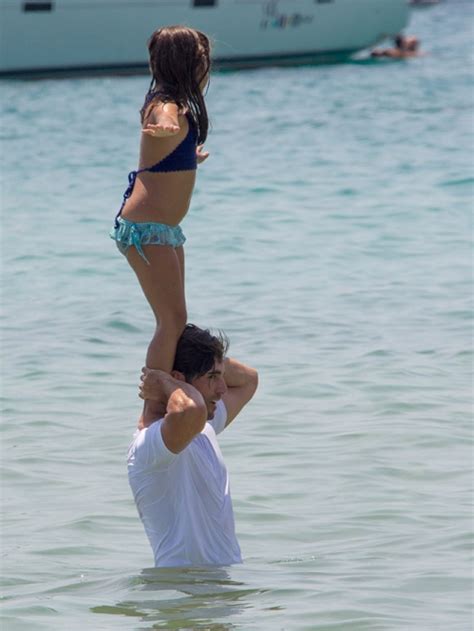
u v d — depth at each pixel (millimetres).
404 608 17938
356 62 154125
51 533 22578
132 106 112875
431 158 79438
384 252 51438
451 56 160000
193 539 18734
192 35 18266
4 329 39656
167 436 17562
